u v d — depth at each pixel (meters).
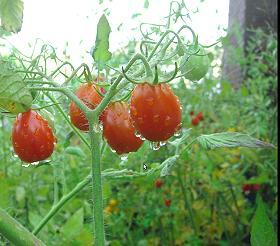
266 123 0.45
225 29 0.23
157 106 0.15
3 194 0.27
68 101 0.22
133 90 0.16
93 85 0.18
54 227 0.28
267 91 0.51
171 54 0.17
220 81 0.57
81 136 0.21
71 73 0.18
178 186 0.45
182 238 0.44
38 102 0.20
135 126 0.16
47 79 0.18
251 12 0.56
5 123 0.43
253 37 0.54
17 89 0.15
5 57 0.19
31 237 0.14
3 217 0.14
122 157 0.19
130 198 0.43
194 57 0.18
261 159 0.44
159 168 0.20
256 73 0.50
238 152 0.45
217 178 0.45
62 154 0.25
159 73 0.17
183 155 0.20
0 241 0.20
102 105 0.16
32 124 0.17
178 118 0.16
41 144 0.17
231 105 0.52
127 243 0.43
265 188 0.46
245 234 0.45
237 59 0.51
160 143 0.17
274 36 0.48
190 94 0.50
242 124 0.50
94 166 0.16
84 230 0.26
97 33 0.17
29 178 0.40
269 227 0.16
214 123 0.52
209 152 0.44
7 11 0.18
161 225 0.44
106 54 0.17
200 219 0.45
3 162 0.39
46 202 0.38
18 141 0.17
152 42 0.17
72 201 0.34
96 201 0.16
